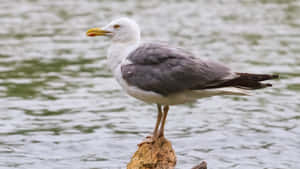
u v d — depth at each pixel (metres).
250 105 17.61
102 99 18.09
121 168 12.70
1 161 13.02
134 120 16.12
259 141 14.47
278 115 16.56
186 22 30.19
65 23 29.64
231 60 22.53
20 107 17.09
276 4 35.34
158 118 12.25
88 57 23.42
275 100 18.02
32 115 16.39
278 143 14.32
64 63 22.52
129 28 12.19
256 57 23.12
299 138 14.64
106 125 15.66
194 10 33.38
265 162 13.05
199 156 13.41
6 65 22.06
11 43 25.67
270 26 29.30
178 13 32.44
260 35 27.31
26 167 12.72
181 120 16.22
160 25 29.27
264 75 10.76
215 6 34.69
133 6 34.22
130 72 11.47
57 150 13.83
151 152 12.02
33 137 14.63
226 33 27.77
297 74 20.80
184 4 35.06
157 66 11.34
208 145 14.20
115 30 12.23
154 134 12.25
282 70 21.25
